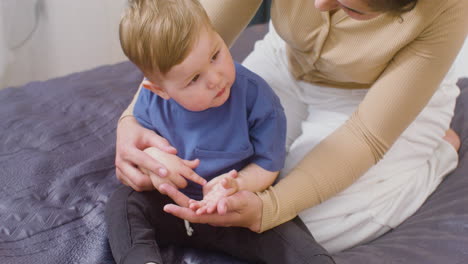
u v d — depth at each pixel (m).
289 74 1.26
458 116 1.39
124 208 0.95
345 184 0.96
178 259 1.00
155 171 0.92
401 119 0.94
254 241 0.94
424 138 1.14
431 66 0.91
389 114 0.93
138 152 0.94
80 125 1.33
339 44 1.00
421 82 0.92
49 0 2.08
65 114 1.38
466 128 1.34
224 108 0.94
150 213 0.99
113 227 0.93
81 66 2.31
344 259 0.94
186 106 0.86
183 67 0.80
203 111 0.94
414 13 0.88
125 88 1.54
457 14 0.88
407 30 0.89
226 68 0.84
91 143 1.28
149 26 0.80
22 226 1.01
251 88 0.95
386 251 0.97
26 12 2.05
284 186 0.94
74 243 0.98
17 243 0.98
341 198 1.05
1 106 1.40
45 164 1.18
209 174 0.98
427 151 1.15
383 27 0.93
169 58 0.79
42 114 1.38
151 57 0.81
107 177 1.17
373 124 0.95
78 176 1.14
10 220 1.02
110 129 1.33
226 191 0.87
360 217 1.04
